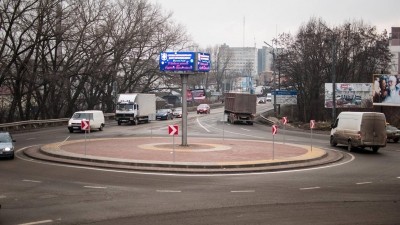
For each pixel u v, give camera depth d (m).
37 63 55.88
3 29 49.25
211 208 12.36
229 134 43.16
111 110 75.81
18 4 47.38
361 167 22.17
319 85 67.00
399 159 25.91
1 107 66.81
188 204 12.88
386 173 20.00
